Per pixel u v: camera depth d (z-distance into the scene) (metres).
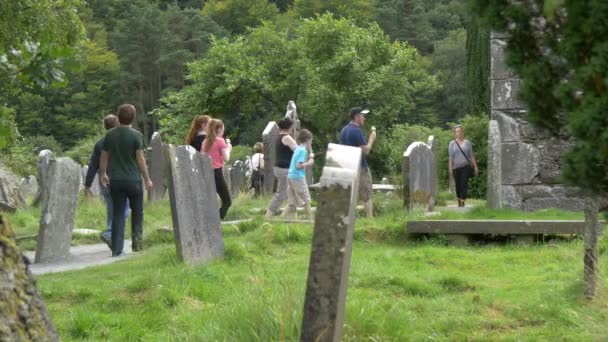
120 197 12.95
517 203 17.09
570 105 5.80
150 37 89.50
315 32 49.72
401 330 6.66
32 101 78.94
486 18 6.33
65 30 11.59
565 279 9.30
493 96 17.16
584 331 7.07
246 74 47.16
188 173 10.82
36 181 30.12
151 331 7.24
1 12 10.74
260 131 72.25
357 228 13.61
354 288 8.80
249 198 22.14
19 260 3.22
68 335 7.07
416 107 75.06
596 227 8.20
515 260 11.32
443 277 9.27
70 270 11.00
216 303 7.80
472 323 7.35
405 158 15.95
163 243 13.88
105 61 86.75
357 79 48.75
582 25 5.46
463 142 19.66
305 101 48.19
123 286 8.97
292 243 12.65
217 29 92.81
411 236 13.40
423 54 91.19
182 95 48.66
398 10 92.25
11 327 3.05
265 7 95.94
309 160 15.78
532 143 17.06
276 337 6.00
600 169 5.64
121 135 12.89
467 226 12.98
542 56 6.34
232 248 11.33
